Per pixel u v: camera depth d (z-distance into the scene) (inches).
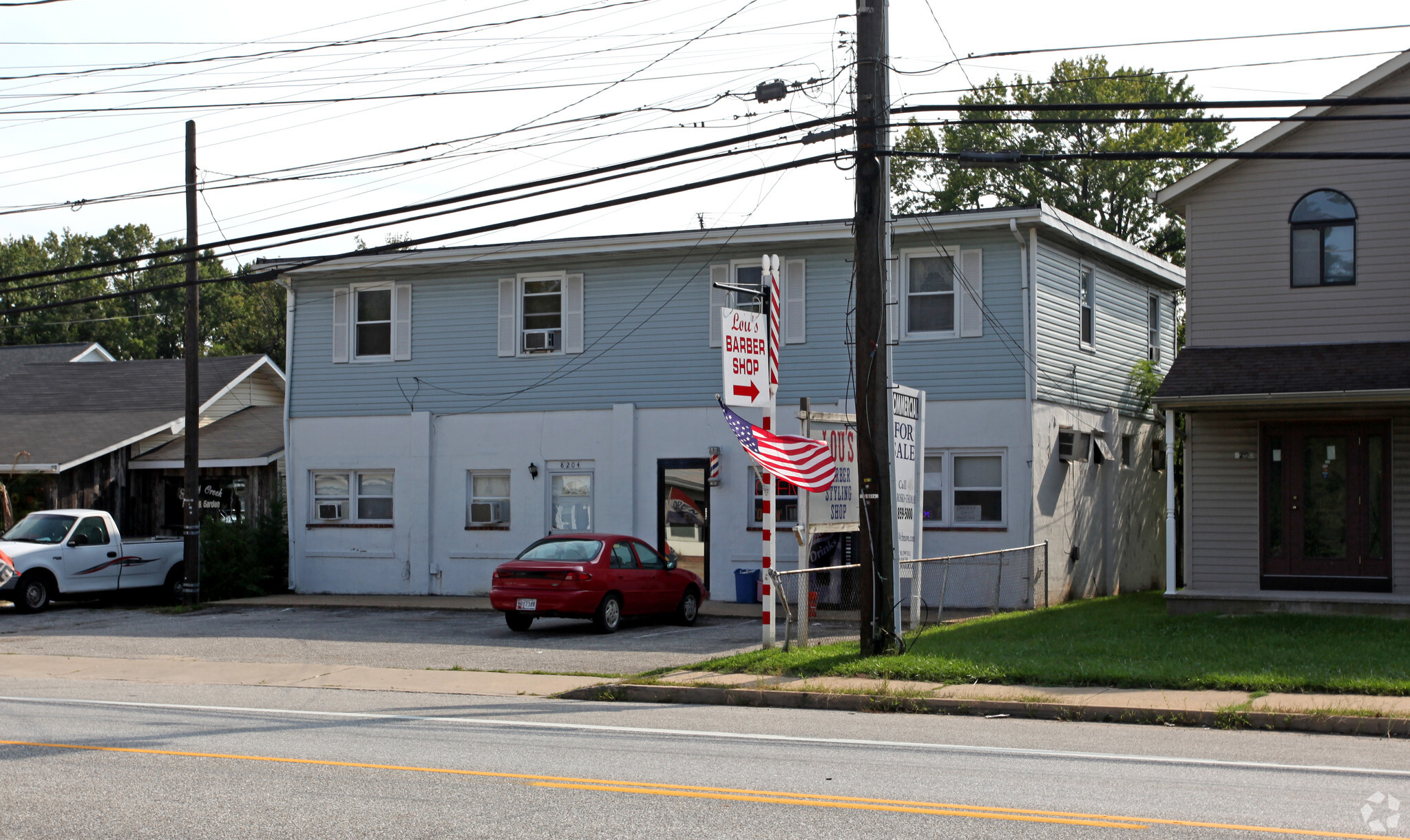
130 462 1210.0
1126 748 395.2
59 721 456.1
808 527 645.3
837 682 527.5
